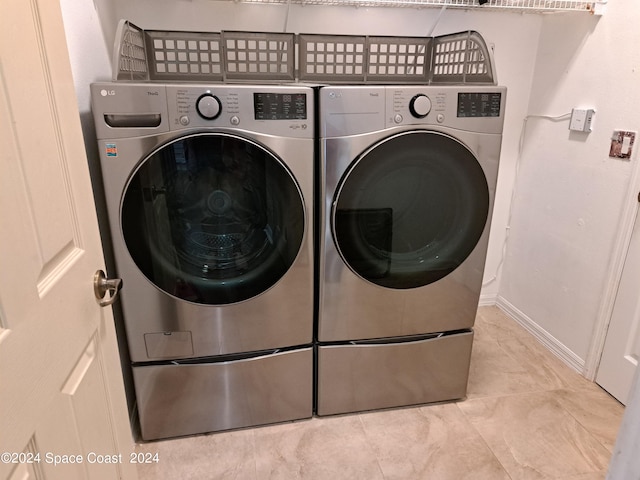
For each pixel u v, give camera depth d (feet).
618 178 5.63
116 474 3.26
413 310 5.34
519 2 5.97
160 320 4.73
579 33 6.18
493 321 7.97
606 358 6.02
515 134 7.49
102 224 4.80
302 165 4.49
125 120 4.05
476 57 5.19
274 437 5.27
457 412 5.69
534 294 7.40
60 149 2.52
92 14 4.85
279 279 4.82
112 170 4.13
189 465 4.86
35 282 2.19
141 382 4.93
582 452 5.06
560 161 6.64
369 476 4.74
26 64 2.16
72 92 2.73
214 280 4.69
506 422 5.52
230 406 5.24
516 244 7.80
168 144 4.17
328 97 4.37
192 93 4.11
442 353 5.61
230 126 4.25
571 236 6.49
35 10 2.27
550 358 6.86
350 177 4.58
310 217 4.68
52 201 2.40
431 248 5.16
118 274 4.48
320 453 5.04
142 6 5.98
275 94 4.27
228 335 4.94
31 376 2.12
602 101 5.82
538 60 7.06
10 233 1.97
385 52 5.78
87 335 2.83
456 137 4.74
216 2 6.16
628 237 5.53
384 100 4.47
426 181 4.85
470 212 5.08
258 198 4.53
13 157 2.02
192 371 4.99
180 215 4.45
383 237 4.94
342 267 4.93
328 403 5.53
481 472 4.79
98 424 2.95
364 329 5.29
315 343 5.32
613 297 5.82
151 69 5.31
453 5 5.96
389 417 5.60
